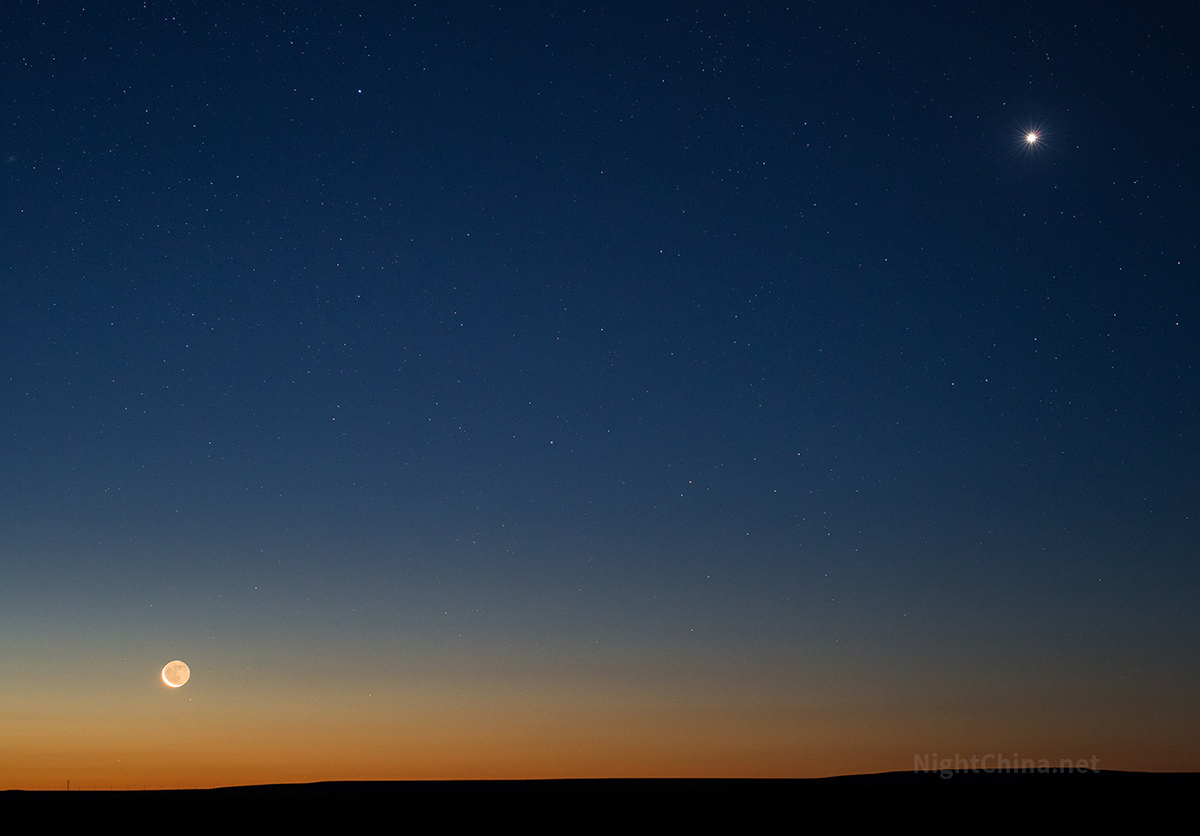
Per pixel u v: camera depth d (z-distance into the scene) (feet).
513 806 67.67
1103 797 67.62
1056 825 57.77
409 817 63.10
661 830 58.13
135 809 66.74
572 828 58.95
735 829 58.18
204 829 58.85
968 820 60.18
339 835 56.80
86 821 62.13
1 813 65.67
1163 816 60.59
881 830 57.11
